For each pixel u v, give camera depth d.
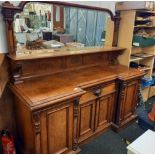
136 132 2.35
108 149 2.02
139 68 2.71
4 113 1.82
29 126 1.54
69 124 1.69
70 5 1.93
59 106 1.53
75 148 1.86
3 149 1.78
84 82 1.79
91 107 1.97
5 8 1.50
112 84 2.11
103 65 2.50
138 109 2.85
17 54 1.68
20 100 1.50
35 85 1.67
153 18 2.66
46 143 1.56
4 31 1.63
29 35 1.92
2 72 1.61
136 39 2.45
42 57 1.70
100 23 2.38
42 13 1.93
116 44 2.55
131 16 2.31
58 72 2.04
